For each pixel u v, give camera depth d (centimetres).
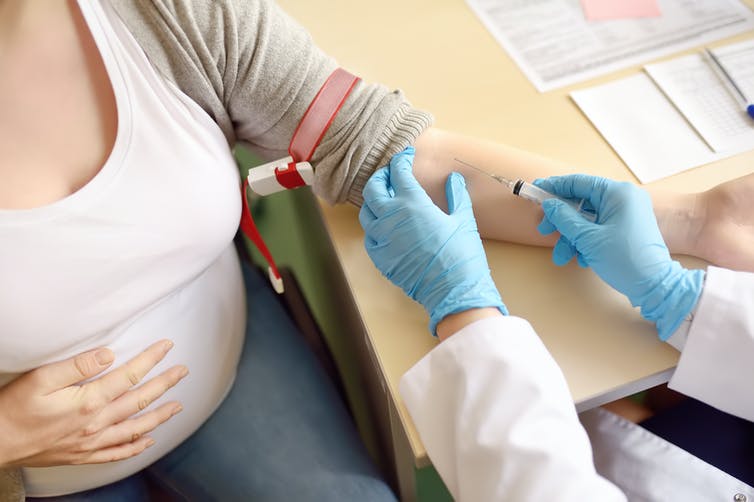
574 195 83
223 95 81
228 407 106
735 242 78
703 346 71
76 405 78
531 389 67
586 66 101
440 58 104
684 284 72
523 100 98
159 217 77
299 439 103
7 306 72
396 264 78
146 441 89
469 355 70
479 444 65
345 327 122
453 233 77
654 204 82
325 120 83
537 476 63
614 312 77
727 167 88
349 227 88
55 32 71
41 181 72
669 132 92
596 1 109
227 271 99
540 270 82
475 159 86
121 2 72
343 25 110
